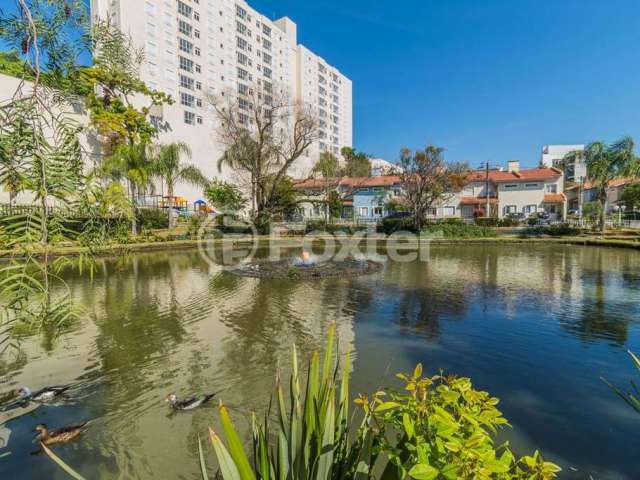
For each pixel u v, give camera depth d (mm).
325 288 9953
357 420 3432
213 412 3779
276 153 29141
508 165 39469
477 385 4305
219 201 29672
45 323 1838
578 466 2904
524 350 5379
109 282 10867
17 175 1597
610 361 4957
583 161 25453
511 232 25562
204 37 39719
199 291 9555
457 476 1200
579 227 24812
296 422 1314
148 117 30188
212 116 39188
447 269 13164
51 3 1895
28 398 3982
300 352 5352
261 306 8031
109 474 2924
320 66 67000
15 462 3051
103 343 5746
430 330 6340
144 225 21828
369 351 5387
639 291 9250
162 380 4496
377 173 43031
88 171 1980
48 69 1898
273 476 1296
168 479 2867
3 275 1539
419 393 1687
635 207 32094
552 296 8781
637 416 3609
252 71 48625
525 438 3275
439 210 37781
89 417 3707
